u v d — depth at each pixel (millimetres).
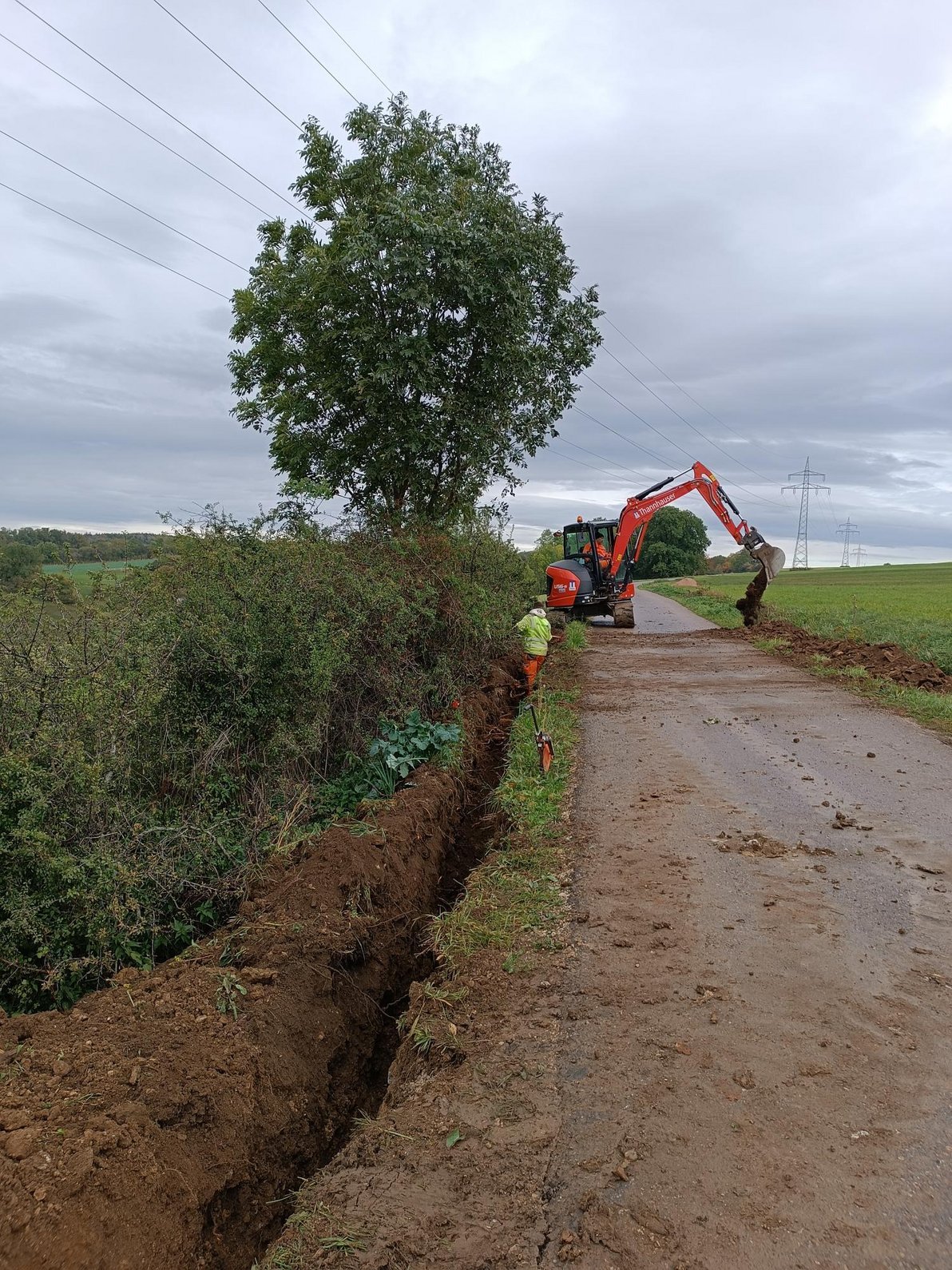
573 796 7930
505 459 16297
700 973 4602
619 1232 2865
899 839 6500
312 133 14789
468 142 14602
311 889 5555
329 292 13266
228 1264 3406
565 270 15125
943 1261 2701
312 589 8500
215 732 6918
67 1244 2867
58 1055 3816
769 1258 2736
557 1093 3664
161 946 5508
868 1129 3324
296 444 14992
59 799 5129
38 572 6395
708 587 58062
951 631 19141
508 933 5211
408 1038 4340
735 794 7762
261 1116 3953
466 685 12250
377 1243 2889
